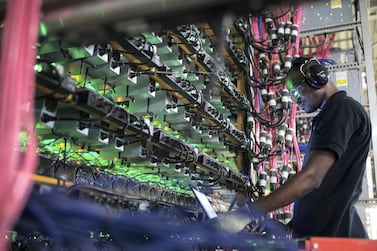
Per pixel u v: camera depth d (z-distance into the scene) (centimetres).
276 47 342
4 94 55
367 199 351
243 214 158
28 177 56
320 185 179
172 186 254
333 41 448
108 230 157
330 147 164
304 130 436
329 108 183
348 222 176
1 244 56
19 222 124
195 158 224
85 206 126
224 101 306
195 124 243
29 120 60
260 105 350
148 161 199
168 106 211
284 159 338
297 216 191
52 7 66
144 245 175
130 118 169
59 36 75
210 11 64
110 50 171
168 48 217
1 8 68
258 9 63
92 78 183
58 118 147
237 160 336
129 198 149
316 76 198
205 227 157
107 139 168
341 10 415
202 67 255
